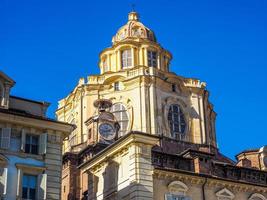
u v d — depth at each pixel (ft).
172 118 243.19
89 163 166.91
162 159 152.46
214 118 269.85
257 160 184.34
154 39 279.28
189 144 233.14
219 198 154.30
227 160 227.61
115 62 265.95
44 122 135.23
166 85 248.73
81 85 250.78
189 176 150.61
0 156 126.72
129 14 287.89
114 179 151.84
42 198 128.06
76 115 249.75
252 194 161.48
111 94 246.47
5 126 130.72
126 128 237.04
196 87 255.09
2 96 134.72
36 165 130.82
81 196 184.85
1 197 123.65
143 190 140.87
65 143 245.65
